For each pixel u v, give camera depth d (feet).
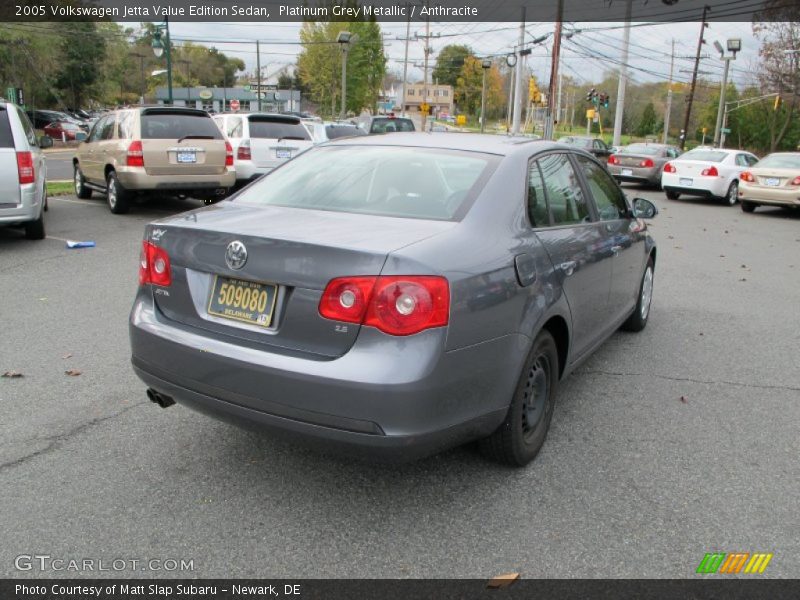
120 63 283.59
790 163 54.49
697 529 10.10
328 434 9.06
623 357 17.93
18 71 147.84
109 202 39.96
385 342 8.87
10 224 29.99
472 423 9.86
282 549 9.41
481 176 11.55
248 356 9.48
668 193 65.72
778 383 16.26
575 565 9.20
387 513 10.31
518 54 128.26
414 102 366.63
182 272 10.49
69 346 17.25
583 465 11.94
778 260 33.53
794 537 9.96
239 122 44.34
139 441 12.35
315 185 12.35
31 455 11.71
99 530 9.70
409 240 9.52
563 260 12.08
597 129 360.48
